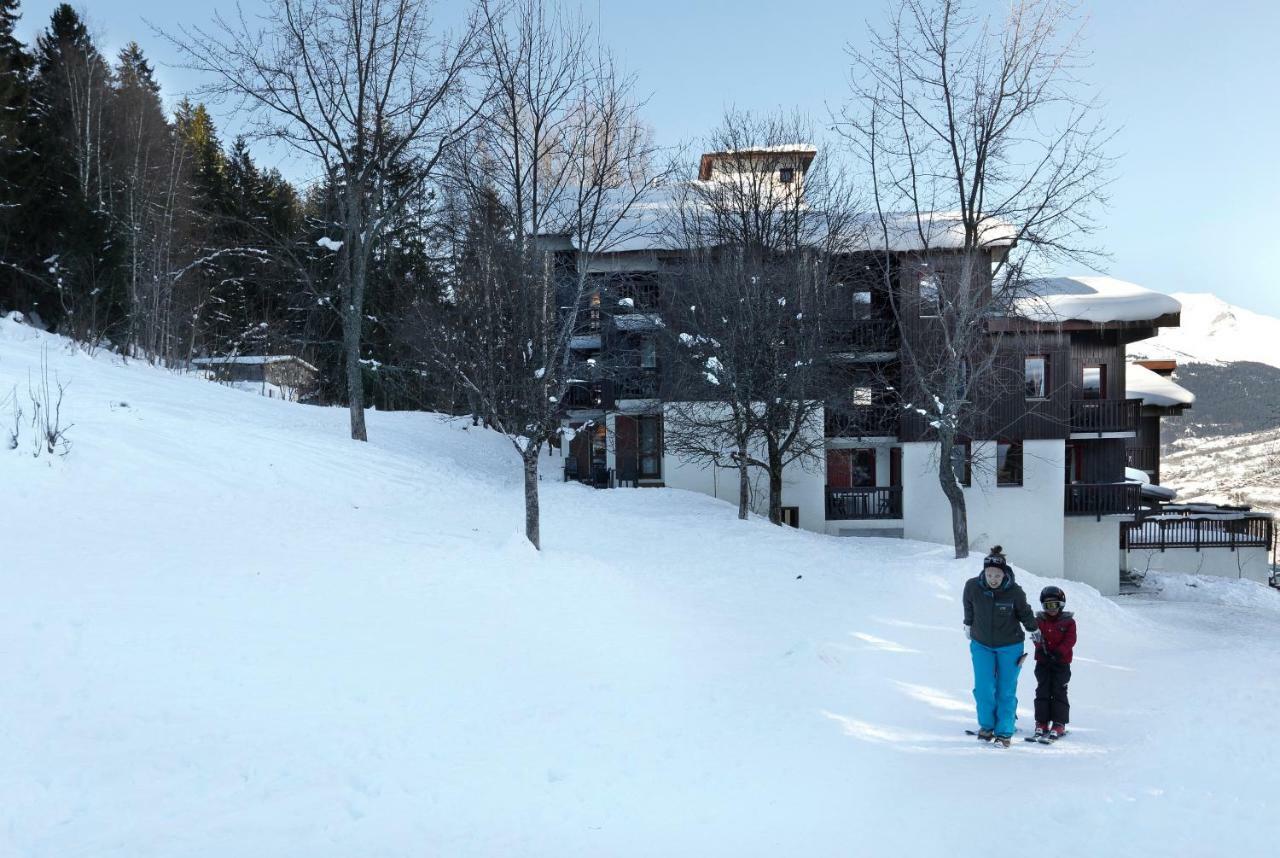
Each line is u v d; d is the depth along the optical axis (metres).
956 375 21.77
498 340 15.81
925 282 25.45
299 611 9.88
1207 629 20.02
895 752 7.58
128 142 38.50
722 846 5.20
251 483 16.94
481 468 28.34
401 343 35.31
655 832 5.42
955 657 12.61
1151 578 30.84
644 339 28.25
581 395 28.11
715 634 12.23
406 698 7.84
